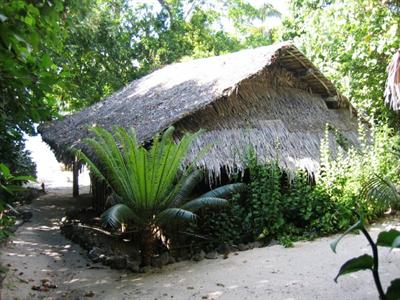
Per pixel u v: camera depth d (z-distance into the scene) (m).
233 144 7.46
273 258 5.77
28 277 5.58
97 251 6.61
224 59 9.98
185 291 4.77
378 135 8.22
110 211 5.28
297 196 7.10
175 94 8.74
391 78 5.54
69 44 12.23
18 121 3.94
